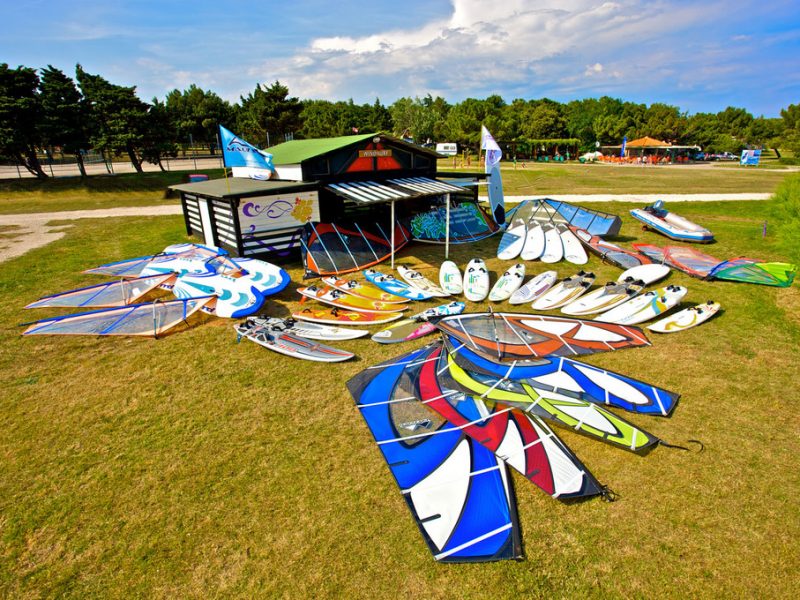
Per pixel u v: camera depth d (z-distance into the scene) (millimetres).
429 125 79938
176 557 4898
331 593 4480
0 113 31281
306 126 65750
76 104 34031
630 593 4445
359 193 13750
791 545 4902
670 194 27938
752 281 12156
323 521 5270
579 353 8609
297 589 4527
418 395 7316
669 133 75438
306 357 8719
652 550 4871
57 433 6859
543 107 84812
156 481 5926
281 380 8117
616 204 24547
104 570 4777
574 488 5547
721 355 8680
